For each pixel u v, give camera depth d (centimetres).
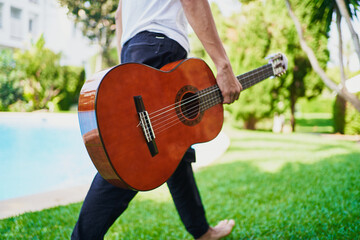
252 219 236
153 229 227
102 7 1980
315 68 294
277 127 1149
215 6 1191
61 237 206
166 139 129
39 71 1664
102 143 108
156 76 130
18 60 1606
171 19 149
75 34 2208
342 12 233
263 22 1049
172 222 243
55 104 1741
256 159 535
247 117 1156
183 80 141
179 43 151
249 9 1067
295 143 774
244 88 168
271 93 1101
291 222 221
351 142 799
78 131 1226
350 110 1043
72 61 2242
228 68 149
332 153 577
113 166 110
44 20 2161
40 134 1149
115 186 128
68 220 240
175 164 131
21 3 2031
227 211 264
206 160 536
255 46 1063
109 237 212
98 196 129
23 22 2056
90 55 2389
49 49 1733
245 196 308
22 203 290
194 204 178
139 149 118
